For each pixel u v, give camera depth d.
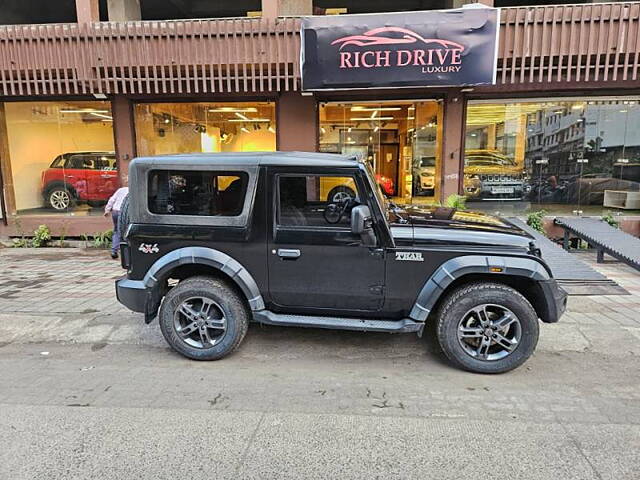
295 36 7.69
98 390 3.44
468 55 7.19
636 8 7.23
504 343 3.57
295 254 3.70
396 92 8.65
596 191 9.28
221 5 12.55
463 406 3.16
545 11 7.34
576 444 2.70
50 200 9.70
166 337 3.94
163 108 9.33
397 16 7.22
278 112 8.99
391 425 2.92
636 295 5.59
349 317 3.86
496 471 2.46
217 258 3.75
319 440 2.76
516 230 3.87
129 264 3.97
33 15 12.96
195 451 2.65
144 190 3.83
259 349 4.20
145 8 12.52
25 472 2.47
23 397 3.33
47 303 5.51
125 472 2.47
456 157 8.82
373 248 3.62
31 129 9.53
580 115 8.98
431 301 3.59
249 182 3.69
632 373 3.68
